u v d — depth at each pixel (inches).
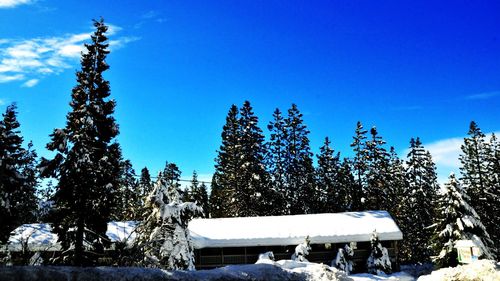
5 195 1000.9
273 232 1471.5
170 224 1010.1
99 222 852.6
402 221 2023.9
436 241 1294.3
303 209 2101.4
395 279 1290.6
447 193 1266.0
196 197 2539.4
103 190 840.9
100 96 891.4
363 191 2027.6
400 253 1959.9
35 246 1048.8
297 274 681.6
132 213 1658.5
